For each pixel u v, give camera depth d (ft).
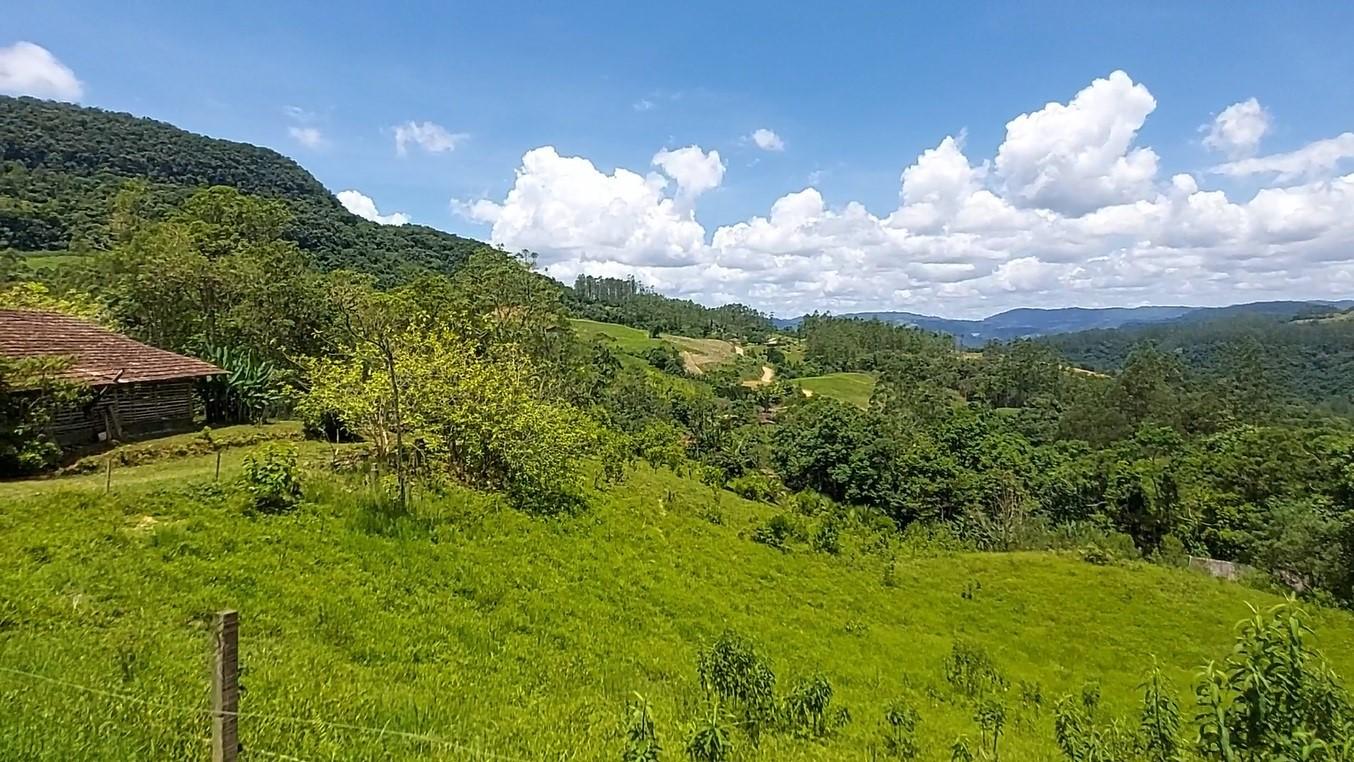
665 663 54.19
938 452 245.65
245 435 100.99
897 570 123.34
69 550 46.26
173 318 155.43
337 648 42.42
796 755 40.68
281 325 157.69
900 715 49.60
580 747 34.58
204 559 49.75
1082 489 215.92
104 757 23.59
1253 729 19.54
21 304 119.14
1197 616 114.32
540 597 60.64
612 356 393.09
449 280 211.82
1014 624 104.53
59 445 80.69
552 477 96.07
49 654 32.04
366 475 77.00
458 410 89.86
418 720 33.22
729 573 89.51
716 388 427.74
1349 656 104.17
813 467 251.60
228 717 23.08
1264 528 173.68
